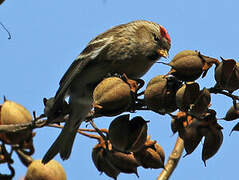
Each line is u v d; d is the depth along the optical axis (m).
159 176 6.32
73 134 6.77
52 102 5.20
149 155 5.55
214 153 5.22
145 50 7.66
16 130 5.11
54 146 6.65
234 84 5.01
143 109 5.36
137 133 5.03
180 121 5.05
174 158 6.45
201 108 4.79
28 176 5.41
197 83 4.74
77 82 7.58
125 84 5.05
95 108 5.04
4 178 5.45
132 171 5.72
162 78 5.01
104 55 7.47
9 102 5.76
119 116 5.15
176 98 4.80
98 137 6.00
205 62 5.00
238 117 5.20
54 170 5.41
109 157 5.71
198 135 5.09
